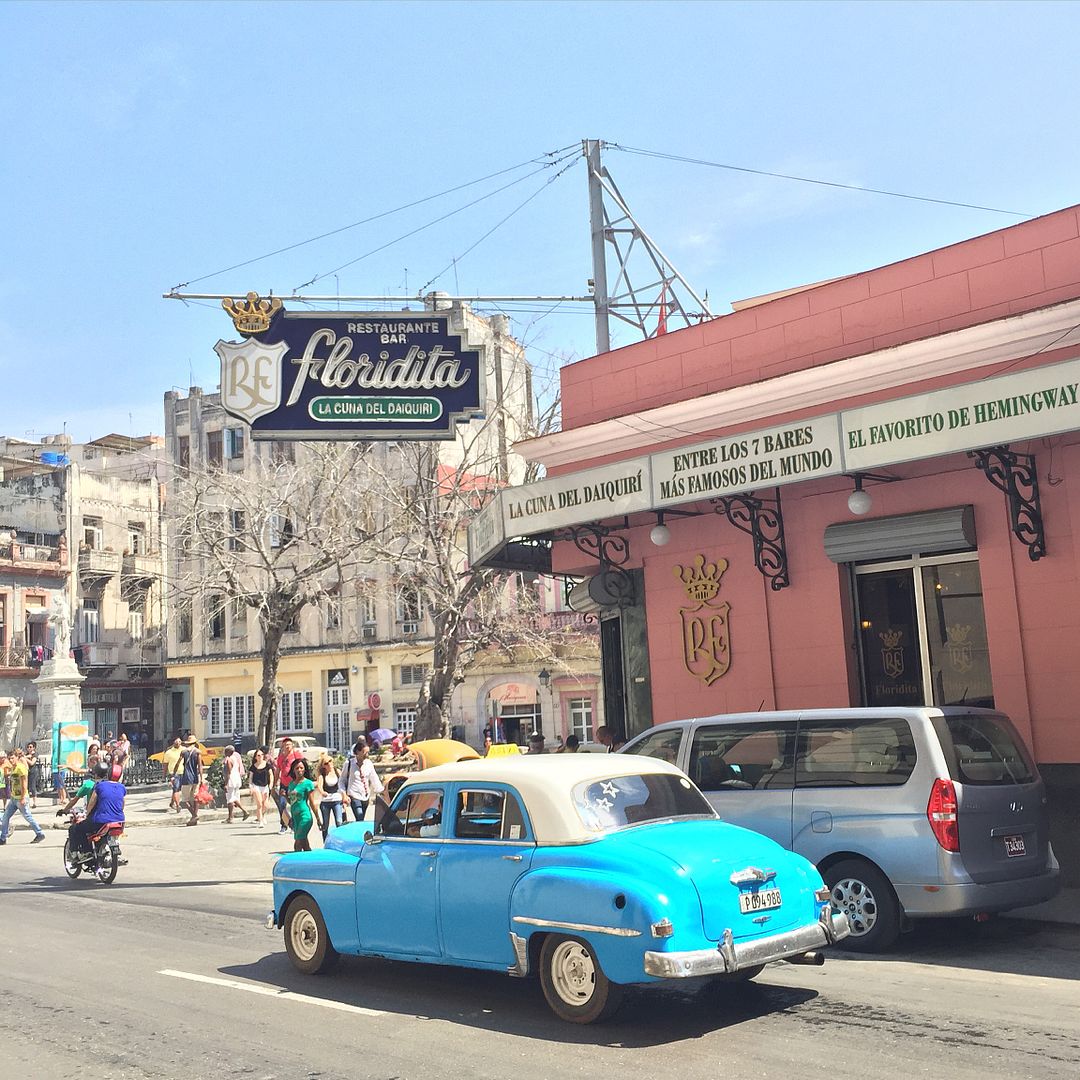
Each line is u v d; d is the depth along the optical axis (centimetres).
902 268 1294
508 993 760
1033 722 1150
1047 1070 556
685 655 1480
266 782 2333
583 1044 628
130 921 1177
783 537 1379
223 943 1014
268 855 1781
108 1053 650
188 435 5625
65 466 5706
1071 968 808
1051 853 920
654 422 1458
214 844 1975
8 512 5506
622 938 630
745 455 1214
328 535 3156
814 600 1348
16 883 1591
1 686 5188
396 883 770
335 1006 742
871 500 1254
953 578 1252
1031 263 1190
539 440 1577
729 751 987
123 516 5984
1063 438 1141
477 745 4591
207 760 3997
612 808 706
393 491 3094
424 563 2895
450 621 2844
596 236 1980
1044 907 1030
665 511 1462
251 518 3253
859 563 1334
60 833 2384
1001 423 1014
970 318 1234
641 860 649
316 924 834
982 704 1216
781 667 1377
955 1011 683
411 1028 678
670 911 622
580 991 664
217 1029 694
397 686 5059
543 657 4022
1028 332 1135
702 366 1480
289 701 5319
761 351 1420
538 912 676
